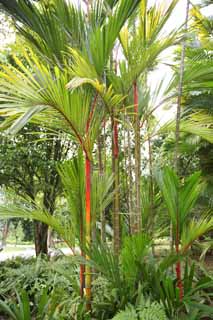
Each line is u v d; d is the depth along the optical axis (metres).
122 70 2.61
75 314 2.36
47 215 2.43
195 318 2.25
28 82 1.99
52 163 5.38
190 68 2.88
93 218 2.44
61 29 2.63
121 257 2.42
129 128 2.91
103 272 2.28
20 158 5.36
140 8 2.64
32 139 5.34
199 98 3.52
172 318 2.20
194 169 5.37
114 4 2.55
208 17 3.89
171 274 2.68
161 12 2.62
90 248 2.30
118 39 2.72
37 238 6.11
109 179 2.51
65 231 2.47
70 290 2.84
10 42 5.01
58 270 2.69
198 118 3.26
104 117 2.52
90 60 2.36
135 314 2.02
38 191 5.72
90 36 2.43
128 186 3.18
